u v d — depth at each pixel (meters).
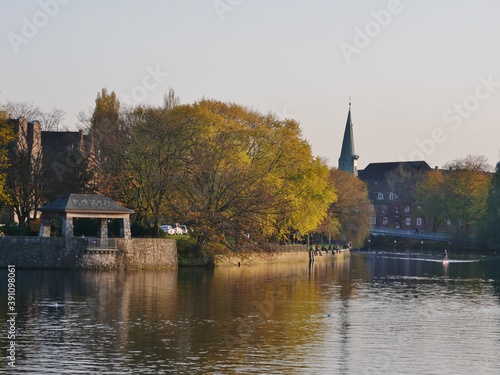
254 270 118.75
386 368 53.50
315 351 57.66
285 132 132.75
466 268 139.00
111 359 54.03
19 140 125.31
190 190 115.81
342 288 96.38
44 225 106.00
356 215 193.50
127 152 118.00
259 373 51.59
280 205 119.06
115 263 105.81
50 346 57.09
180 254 116.69
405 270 131.75
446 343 61.31
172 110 124.00
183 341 59.78
